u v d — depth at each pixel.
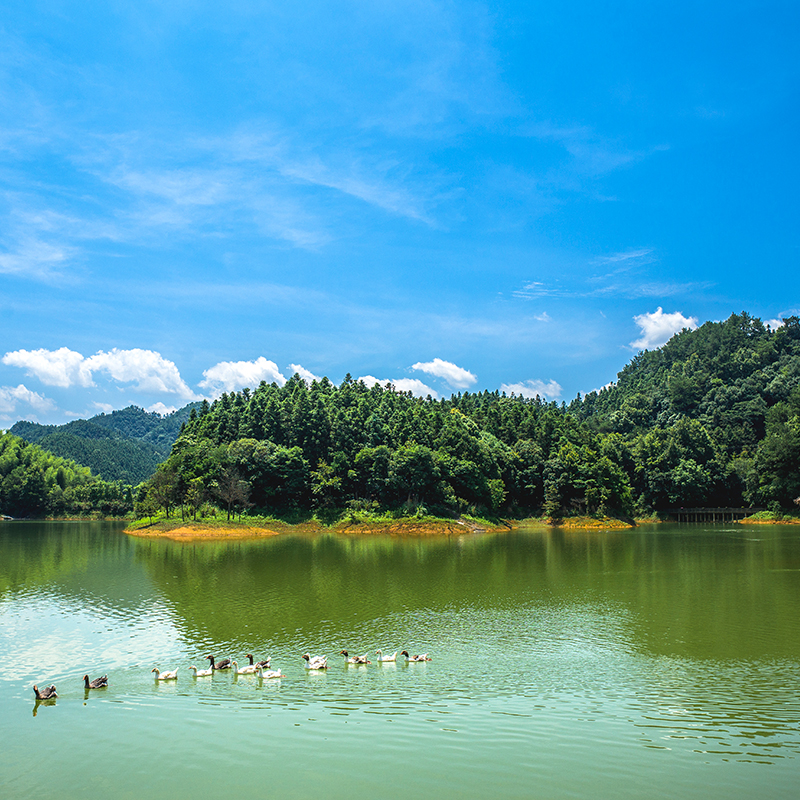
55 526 163.38
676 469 164.38
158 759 21.70
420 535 117.69
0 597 50.44
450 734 23.45
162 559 76.81
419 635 38.09
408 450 135.88
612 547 90.75
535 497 161.00
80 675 30.78
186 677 30.42
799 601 47.88
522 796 19.09
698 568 66.12
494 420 188.75
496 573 63.81
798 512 144.12
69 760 21.70
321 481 136.38
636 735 23.33
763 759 21.34
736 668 31.23
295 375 188.38
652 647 35.09
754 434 190.12
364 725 24.36
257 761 21.48
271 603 47.88
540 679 29.72
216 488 126.44
